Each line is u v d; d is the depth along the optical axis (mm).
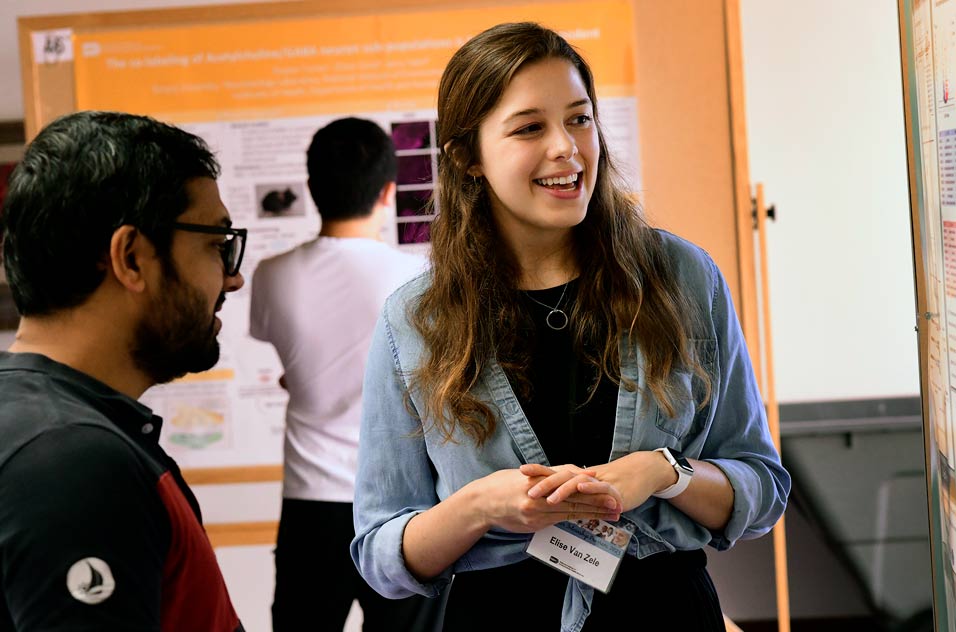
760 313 4262
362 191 3189
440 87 1479
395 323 1506
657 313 1406
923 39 1225
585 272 1440
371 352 1537
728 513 1402
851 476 4207
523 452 1395
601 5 3203
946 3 1121
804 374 4367
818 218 4320
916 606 4055
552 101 1350
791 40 4262
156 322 1117
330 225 3225
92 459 968
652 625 1369
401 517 1475
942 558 1329
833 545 4137
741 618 3227
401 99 3252
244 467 3352
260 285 3270
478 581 1438
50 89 3350
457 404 1398
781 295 4355
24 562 920
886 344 4344
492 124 1379
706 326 1461
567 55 1409
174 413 3354
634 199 1535
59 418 994
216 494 3396
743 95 3172
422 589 1457
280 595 3258
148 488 1024
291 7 3262
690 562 1438
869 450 4219
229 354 3320
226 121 3297
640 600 1374
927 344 1322
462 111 1410
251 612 3574
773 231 4344
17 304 1101
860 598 4062
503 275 1458
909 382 4340
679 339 1399
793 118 4293
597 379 1399
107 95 3332
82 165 1067
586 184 1374
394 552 1426
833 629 4066
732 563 3242
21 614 917
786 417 4332
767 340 3107
